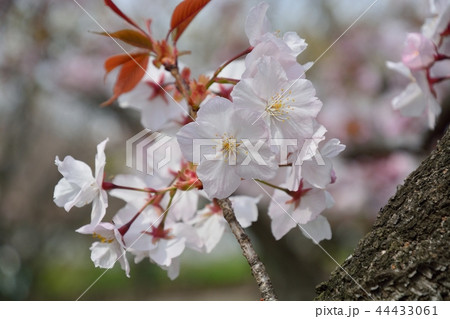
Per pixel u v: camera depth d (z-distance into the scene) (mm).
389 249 317
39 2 1035
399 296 307
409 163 921
